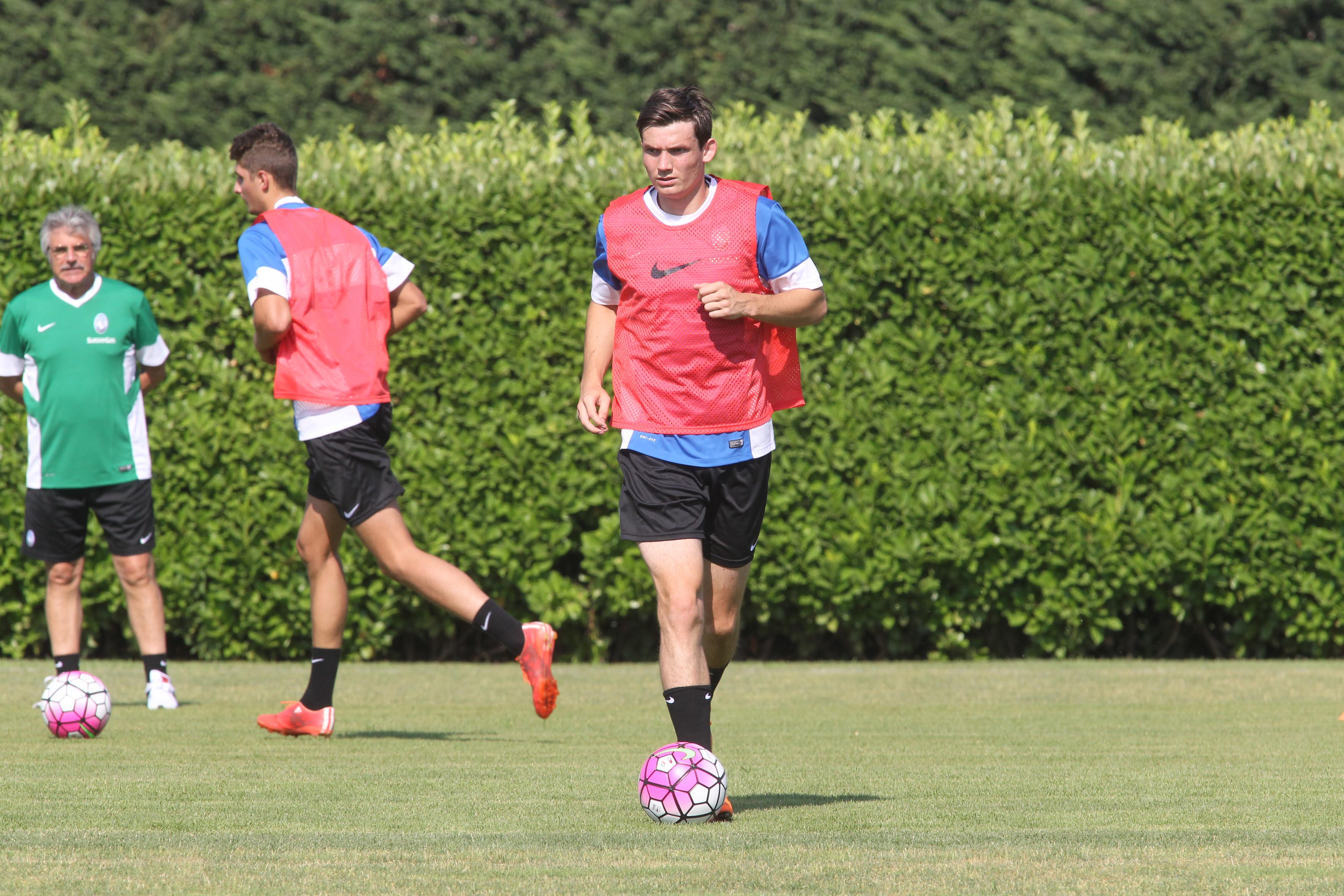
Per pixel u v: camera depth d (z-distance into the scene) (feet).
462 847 39.42
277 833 41.65
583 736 69.05
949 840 40.65
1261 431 111.75
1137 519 110.93
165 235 108.37
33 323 78.43
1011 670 105.70
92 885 34.50
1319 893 33.83
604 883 34.73
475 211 109.81
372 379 64.39
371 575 111.86
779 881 35.09
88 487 79.00
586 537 111.34
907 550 111.04
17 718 75.77
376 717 78.74
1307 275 110.83
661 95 47.19
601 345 50.44
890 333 111.14
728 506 49.14
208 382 109.40
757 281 48.57
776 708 84.17
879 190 110.22
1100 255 110.73
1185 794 50.06
